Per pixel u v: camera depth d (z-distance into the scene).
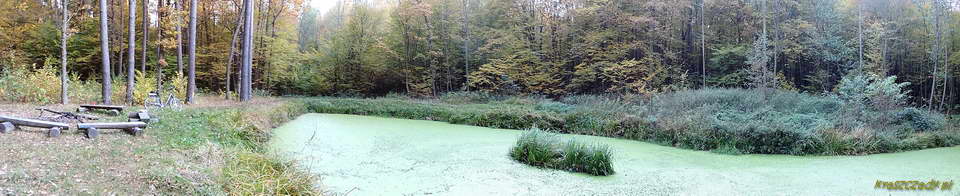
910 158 9.17
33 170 4.21
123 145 5.75
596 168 7.34
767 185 6.61
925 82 20.06
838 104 13.87
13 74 11.31
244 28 17.52
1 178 3.84
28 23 19.27
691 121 11.09
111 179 4.29
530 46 23.39
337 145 9.52
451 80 25.89
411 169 7.38
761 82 17.00
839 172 7.59
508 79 22.08
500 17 25.34
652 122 11.69
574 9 21.58
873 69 17.61
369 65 26.36
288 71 27.08
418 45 25.55
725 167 8.00
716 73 21.14
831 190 6.31
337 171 7.02
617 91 19.19
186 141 6.47
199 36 23.44
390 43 25.94
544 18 22.47
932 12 18.16
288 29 24.66
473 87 24.53
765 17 18.66
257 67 23.59
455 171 7.31
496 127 13.95
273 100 18.16
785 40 19.27
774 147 9.71
